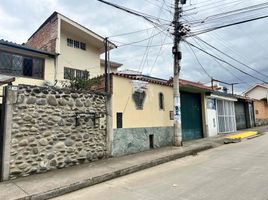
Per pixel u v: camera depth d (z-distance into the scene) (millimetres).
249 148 11438
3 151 6777
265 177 6336
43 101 7836
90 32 18703
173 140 12906
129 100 10766
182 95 15258
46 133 7789
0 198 5352
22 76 14180
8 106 7012
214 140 14727
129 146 10453
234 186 5688
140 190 5867
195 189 5633
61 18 16641
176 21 12227
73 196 5801
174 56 12477
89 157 8938
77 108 8773
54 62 15836
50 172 7539
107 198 5434
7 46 13602
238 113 23625
